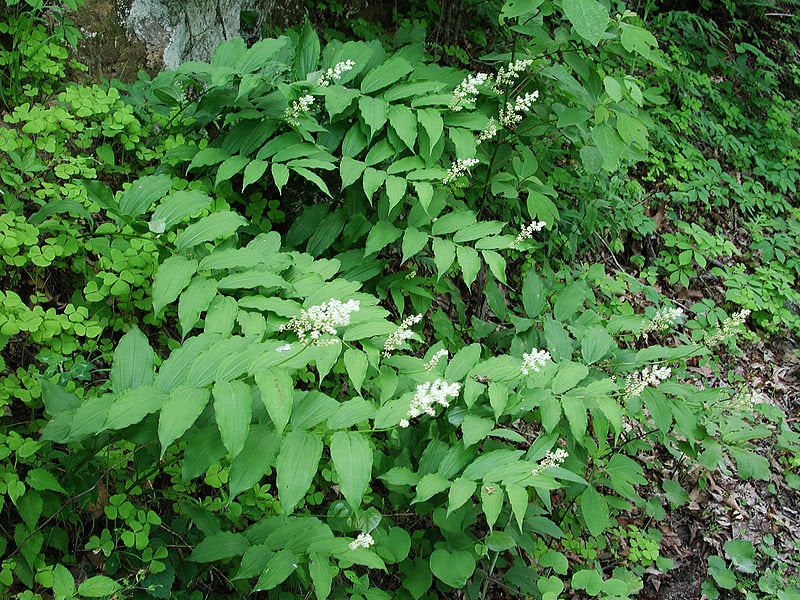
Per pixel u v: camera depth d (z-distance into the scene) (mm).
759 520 4770
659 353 3357
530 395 2793
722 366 5711
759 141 7910
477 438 2670
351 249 3561
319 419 2205
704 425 3566
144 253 2994
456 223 3250
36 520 2248
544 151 4625
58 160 3209
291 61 3723
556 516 3965
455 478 2713
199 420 2254
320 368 2271
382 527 3008
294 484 2016
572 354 3484
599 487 4477
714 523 4664
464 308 4246
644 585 4281
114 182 3434
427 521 3529
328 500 3207
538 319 3703
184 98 3689
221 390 1929
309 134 3211
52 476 2277
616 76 5438
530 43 3852
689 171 6859
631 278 5473
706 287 6387
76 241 2936
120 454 2582
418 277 3982
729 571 4250
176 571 2570
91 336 2793
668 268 6066
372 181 3053
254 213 3516
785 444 4055
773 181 7480
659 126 6754
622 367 3527
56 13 3479
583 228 5215
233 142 3285
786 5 10242
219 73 3074
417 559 3119
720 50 8641
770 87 8594
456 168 3234
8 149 3008
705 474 4809
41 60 3365
